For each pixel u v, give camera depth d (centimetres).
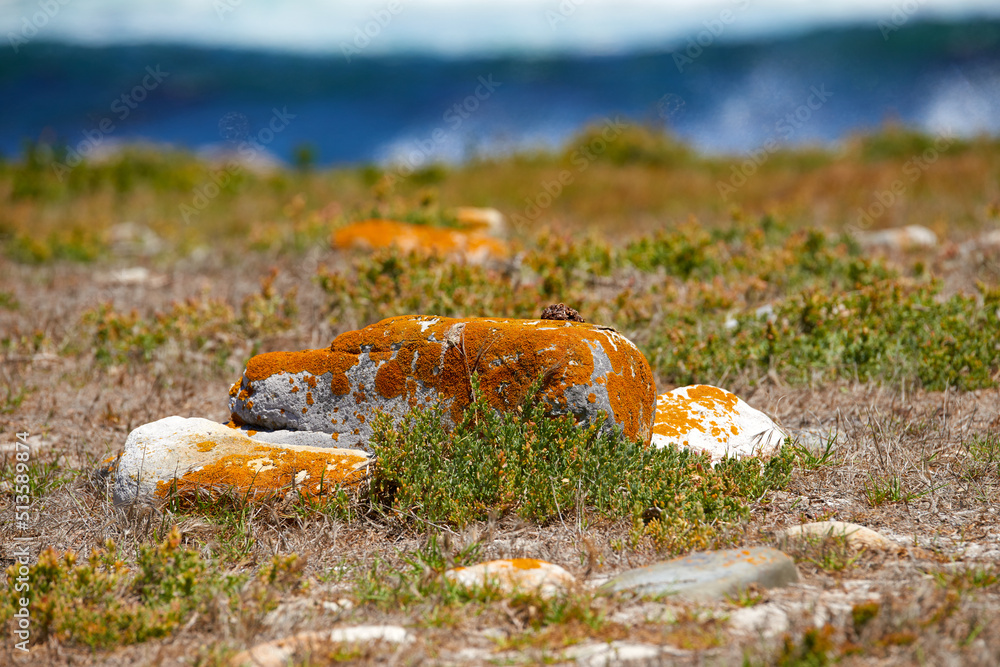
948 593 1209
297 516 1598
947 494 1608
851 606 1216
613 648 1119
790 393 2266
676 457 1639
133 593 1391
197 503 1645
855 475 1703
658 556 1418
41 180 6738
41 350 2869
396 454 1611
